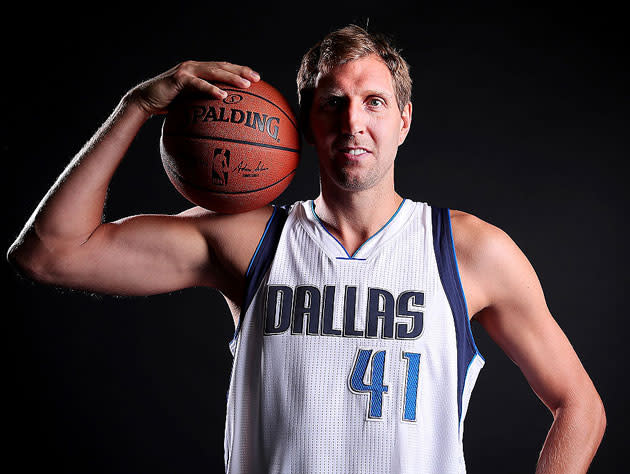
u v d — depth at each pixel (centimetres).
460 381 117
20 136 335
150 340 322
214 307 323
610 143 321
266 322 120
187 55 341
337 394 115
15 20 338
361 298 119
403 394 115
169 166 117
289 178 121
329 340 117
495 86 330
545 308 125
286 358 117
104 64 339
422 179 329
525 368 127
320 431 114
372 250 122
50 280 123
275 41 341
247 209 120
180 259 125
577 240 317
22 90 337
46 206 118
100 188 119
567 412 123
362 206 121
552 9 330
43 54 338
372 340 117
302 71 127
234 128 112
